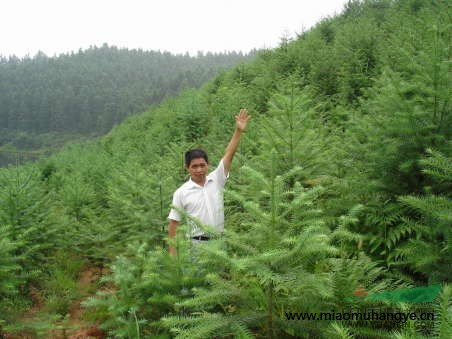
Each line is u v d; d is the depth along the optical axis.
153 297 2.74
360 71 8.87
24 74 195.62
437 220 2.29
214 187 3.65
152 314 3.00
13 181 5.20
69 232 6.09
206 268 2.68
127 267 3.15
